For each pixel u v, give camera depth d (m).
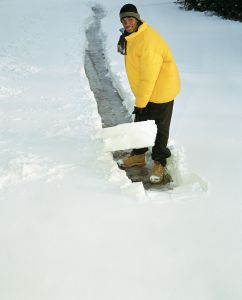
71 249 2.42
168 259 2.35
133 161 3.71
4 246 2.44
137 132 3.25
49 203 2.87
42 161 3.47
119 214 2.76
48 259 2.34
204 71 6.77
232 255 2.39
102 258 2.35
